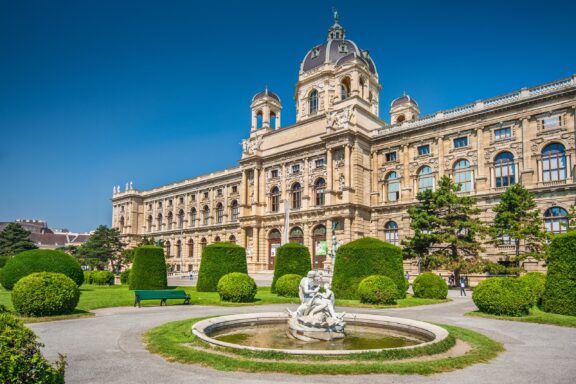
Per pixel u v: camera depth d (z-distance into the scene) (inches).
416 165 2231.8
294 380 433.4
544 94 1787.6
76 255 3516.2
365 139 2399.1
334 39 3014.3
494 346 605.9
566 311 905.5
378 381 433.7
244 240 2827.3
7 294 1232.8
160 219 4256.9
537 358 548.4
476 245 1647.4
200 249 3683.6
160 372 465.4
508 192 1612.9
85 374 458.6
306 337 636.1
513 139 1891.0
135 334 690.2
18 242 3353.8
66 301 858.8
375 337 670.5
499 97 1969.7
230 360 489.4
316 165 2536.9
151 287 1505.9
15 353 274.7
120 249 3496.6
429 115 2233.0
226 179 3501.5
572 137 1717.5
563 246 948.0
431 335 634.2
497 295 920.3
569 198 1680.6
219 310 1006.4
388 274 1226.6
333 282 1283.2
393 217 2278.5
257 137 2896.2
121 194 4584.2
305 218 2507.4
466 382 437.7
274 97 3053.6
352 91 2497.5
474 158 2015.3
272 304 1135.0
